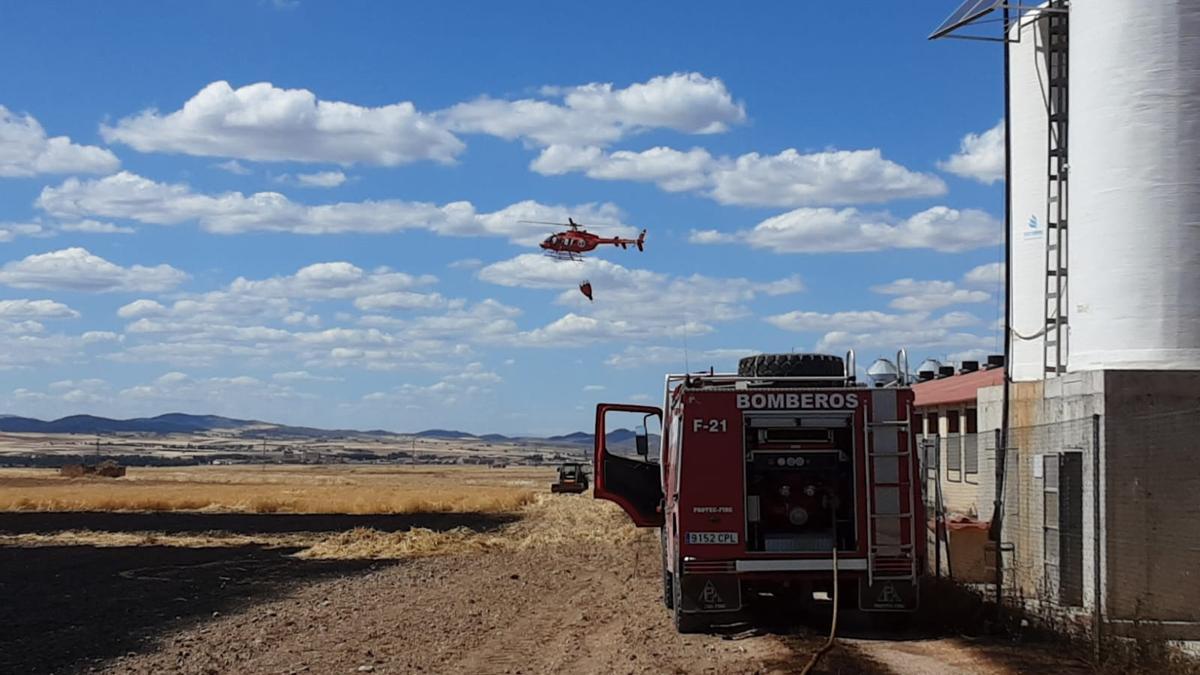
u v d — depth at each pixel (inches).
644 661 538.0
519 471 7682.1
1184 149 706.8
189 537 1716.3
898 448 605.6
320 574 1131.3
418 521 2126.0
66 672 563.5
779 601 647.1
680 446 613.0
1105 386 637.3
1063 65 850.8
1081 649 535.5
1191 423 633.0
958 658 529.7
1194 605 617.6
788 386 646.5
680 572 608.1
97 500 2662.4
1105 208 728.3
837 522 616.4
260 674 535.8
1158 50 713.6
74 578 1099.9
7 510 2485.2
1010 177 821.2
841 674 486.3
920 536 603.2
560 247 2287.2
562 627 682.8
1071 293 764.0
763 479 625.3
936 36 830.5
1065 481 674.2
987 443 821.2
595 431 783.7
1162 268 706.8
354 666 550.0
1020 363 933.2
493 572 1104.8
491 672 527.8
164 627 733.9
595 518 2078.0
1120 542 623.8
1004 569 705.0
